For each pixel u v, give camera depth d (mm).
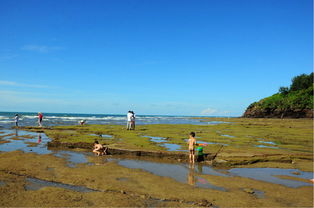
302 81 103938
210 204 7070
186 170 11297
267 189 8766
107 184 8625
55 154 13984
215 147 16812
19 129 29641
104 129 30328
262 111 104250
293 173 11305
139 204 6934
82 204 6766
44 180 8953
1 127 32031
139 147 16031
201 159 13609
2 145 16891
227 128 40250
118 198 7305
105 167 11156
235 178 10133
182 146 17938
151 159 13711
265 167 12391
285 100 98688
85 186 8383
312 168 12352
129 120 30969
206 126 43875
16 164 11000
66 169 10516
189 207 6848
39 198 7051
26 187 8062
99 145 15062
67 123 45438
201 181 9484
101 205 6742
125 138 21484
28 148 15844
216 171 11289
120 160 13039
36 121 50719
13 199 6906
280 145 20484
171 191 8133
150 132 28656
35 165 10984
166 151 14438
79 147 16500
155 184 8844
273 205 7219
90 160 12719
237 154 14188
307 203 7457
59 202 6812
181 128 37000
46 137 22000
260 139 24938
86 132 26500
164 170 11125
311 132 34156
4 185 8117
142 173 10359
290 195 8164
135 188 8320
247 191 8391
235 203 7258
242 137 26375
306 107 89250
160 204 6996
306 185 9430
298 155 14664
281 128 41844
